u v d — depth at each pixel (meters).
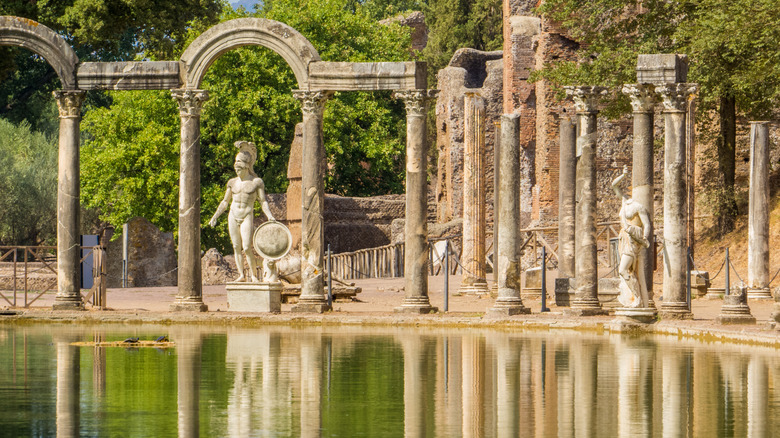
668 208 52.50
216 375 34.31
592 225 55.22
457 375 34.44
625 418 26.67
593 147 55.38
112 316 57.56
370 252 102.69
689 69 78.62
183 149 59.62
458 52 140.50
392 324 54.91
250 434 24.39
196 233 59.72
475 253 71.38
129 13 101.69
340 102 131.50
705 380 33.12
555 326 52.25
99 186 125.25
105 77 60.06
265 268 59.44
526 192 117.94
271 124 128.25
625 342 45.34
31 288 83.50
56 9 101.00
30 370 35.53
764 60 72.62
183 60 59.75
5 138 130.50
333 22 133.88
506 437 24.20
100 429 24.94
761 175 67.12
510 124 55.34
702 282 68.12
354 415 26.97
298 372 35.12
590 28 90.69
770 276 75.69
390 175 144.62
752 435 24.47
